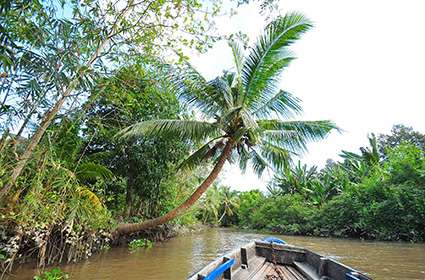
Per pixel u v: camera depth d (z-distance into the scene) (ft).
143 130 30.58
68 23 16.84
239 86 33.47
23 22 14.99
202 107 33.91
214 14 21.16
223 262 16.74
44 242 23.88
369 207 63.57
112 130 33.24
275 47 30.35
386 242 57.57
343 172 85.51
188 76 29.84
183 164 35.65
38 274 22.79
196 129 31.35
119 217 40.65
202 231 97.91
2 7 12.98
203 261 32.48
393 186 61.36
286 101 32.99
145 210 46.37
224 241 60.39
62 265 26.61
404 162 62.34
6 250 20.63
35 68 15.48
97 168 28.58
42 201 22.08
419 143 111.04
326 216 74.95
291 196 95.50
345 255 40.81
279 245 23.61
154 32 21.30
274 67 31.71
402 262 34.88
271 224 91.86
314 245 53.47
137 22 21.08
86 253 29.58
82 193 27.30
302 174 93.20
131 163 40.75
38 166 21.09
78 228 26.68
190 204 32.99
